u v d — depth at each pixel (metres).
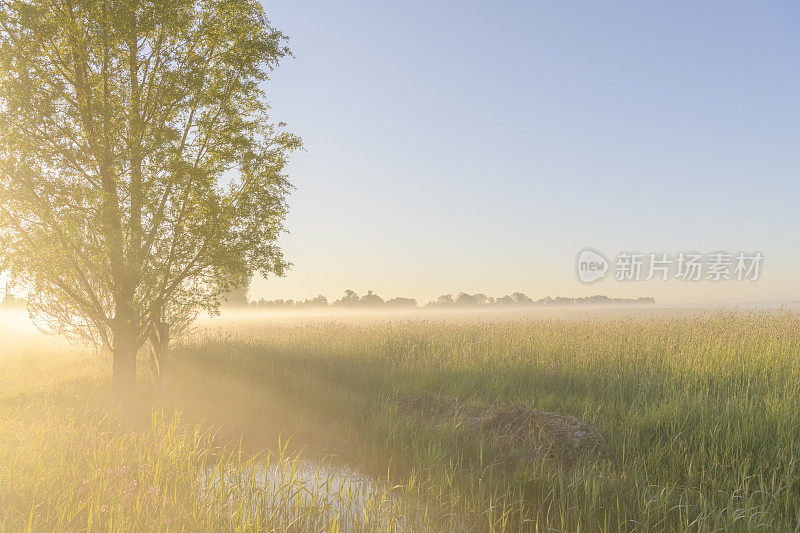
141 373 15.13
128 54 11.77
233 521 5.58
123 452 7.43
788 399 8.69
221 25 12.49
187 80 11.38
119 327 11.77
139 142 10.98
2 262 10.50
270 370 15.38
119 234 10.85
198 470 7.32
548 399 10.86
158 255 11.48
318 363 16.41
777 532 5.27
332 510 6.15
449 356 16.08
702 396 9.51
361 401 11.98
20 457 6.91
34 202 10.73
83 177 11.42
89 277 11.91
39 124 10.78
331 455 8.71
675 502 6.20
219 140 12.40
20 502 5.68
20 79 10.34
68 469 6.59
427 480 6.93
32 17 10.30
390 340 20.28
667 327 20.52
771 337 15.66
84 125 11.32
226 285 13.03
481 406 10.41
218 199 12.09
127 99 11.53
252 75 12.52
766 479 6.64
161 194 11.48
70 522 5.25
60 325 13.38
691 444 7.80
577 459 7.92
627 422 8.91
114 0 10.84
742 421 7.96
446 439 8.57
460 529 5.66
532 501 6.41
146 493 5.82
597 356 14.45
